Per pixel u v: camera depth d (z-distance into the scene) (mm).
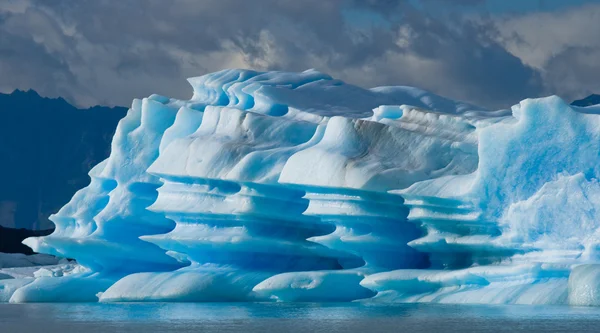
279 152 126875
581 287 93188
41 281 143625
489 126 107188
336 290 114062
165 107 151250
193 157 132500
